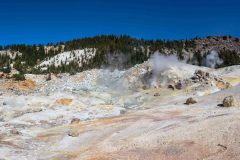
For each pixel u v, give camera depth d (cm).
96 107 6469
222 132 3228
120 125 4319
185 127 3616
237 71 8669
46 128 4906
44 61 16012
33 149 3806
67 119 5609
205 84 7031
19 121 5412
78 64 13725
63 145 3906
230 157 2786
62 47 17838
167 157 3028
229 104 4675
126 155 3219
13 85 10025
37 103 6775
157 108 5175
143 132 3869
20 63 14375
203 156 2922
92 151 3541
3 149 3662
